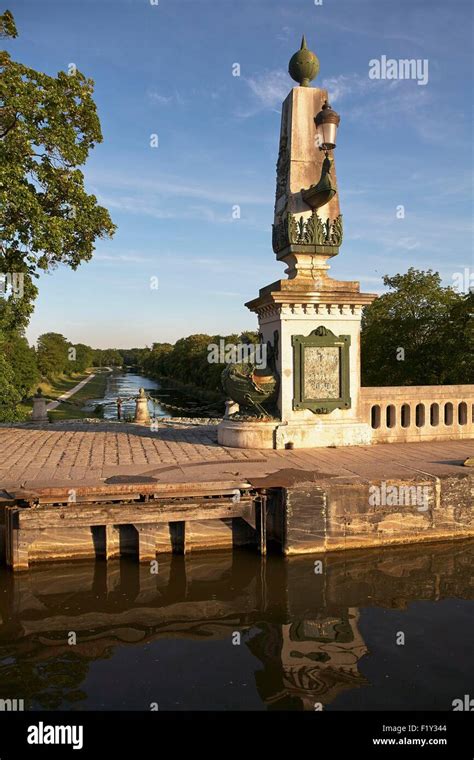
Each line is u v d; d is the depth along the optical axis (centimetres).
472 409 1351
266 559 870
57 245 1670
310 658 593
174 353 10344
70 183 1777
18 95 1570
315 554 881
